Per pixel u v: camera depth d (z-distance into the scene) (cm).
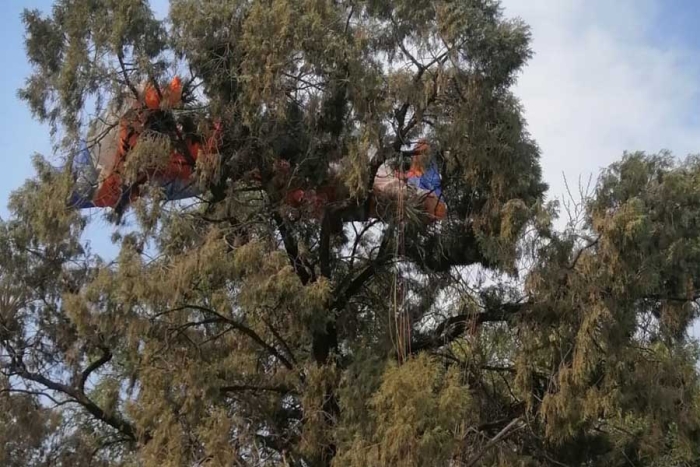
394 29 2361
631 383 2109
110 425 2645
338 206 2527
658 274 2131
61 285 2625
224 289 2262
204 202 2517
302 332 2314
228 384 2366
